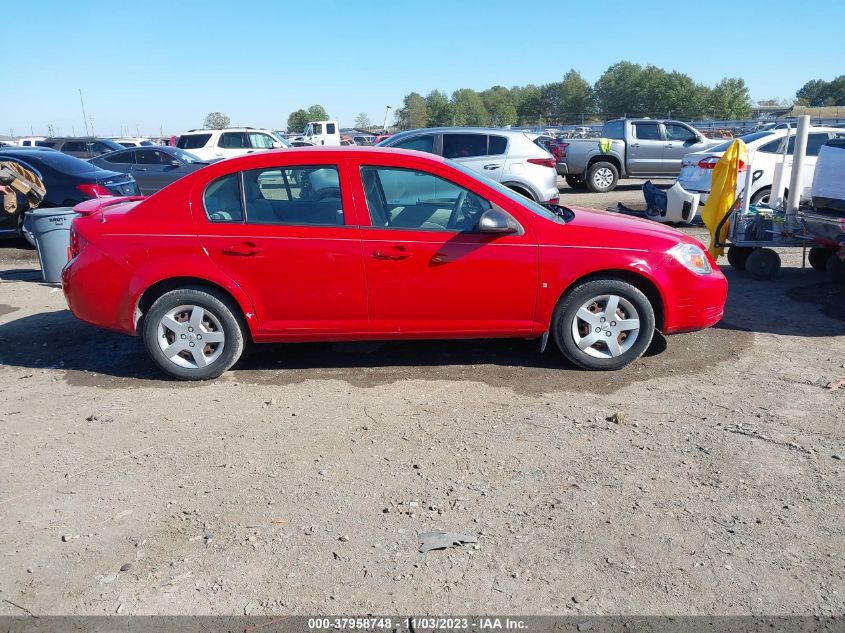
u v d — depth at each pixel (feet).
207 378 17.15
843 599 9.20
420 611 9.12
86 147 87.30
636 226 17.71
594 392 16.11
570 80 413.39
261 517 11.28
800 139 24.71
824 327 20.92
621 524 10.91
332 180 16.58
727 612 9.01
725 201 26.43
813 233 23.68
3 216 36.11
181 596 9.48
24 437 14.29
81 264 16.74
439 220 16.69
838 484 11.98
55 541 10.75
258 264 16.37
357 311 16.72
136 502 11.79
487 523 11.00
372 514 11.32
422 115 402.31
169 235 16.44
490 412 15.11
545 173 38.93
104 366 18.39
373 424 14.62
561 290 16.65
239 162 16.62
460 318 16.90
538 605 9.20
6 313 23.89
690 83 329.72
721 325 21.18
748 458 12.92
